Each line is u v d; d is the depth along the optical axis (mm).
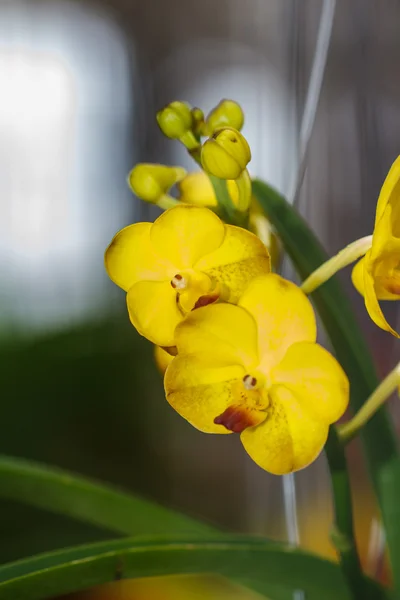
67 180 2084
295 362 602
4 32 2088
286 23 699
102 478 1425
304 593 648
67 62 2201
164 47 2215
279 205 660
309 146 694
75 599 860
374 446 655
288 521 669
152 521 688
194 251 611
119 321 1637
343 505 622
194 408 613
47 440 1420
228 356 611
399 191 596
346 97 710
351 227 715
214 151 601
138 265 619
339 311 662
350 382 656
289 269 698
